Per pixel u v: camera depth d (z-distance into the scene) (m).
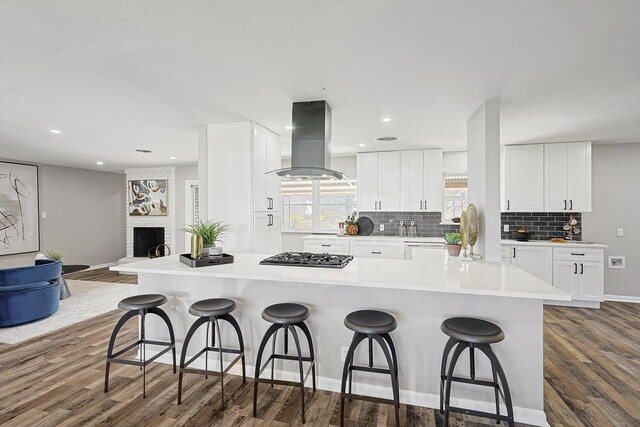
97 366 2.73
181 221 7.12
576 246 4.36
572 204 4.46
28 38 1.82
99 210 7.50
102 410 2.13
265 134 3.81
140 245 7.59
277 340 2.54
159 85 2.50
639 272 4.62
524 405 2.07
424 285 1.95
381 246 4.96
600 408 2.17
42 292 3.89
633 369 2.70
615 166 4.66
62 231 6.73
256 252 3.59
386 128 3.81
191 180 7.02
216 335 2.69
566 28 1.72
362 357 2.35
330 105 2.97
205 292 2.72
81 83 2.45
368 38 1.83
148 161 6.35
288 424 2.01
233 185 3.58
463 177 5.19
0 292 3.58
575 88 2.55
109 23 1.68
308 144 2.88
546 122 3.52
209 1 1.50
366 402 2.26
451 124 3.61
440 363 2.21
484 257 2.84
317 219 5.88
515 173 4.65
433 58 2.07
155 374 2.61
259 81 2.43
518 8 1.55
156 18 1.64
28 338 3.33
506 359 2.10
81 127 3.74
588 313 4.14
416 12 1.59
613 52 1.97
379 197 5.27
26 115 3.26
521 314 2.08
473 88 2.56
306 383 2.46
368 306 2.35
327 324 2.43
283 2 1.51
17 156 5.63
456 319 2.02
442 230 5.29
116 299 4.76
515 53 2.00
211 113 3.22
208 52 2.00
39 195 6.34
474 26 1.71
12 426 1.97
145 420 2.04
